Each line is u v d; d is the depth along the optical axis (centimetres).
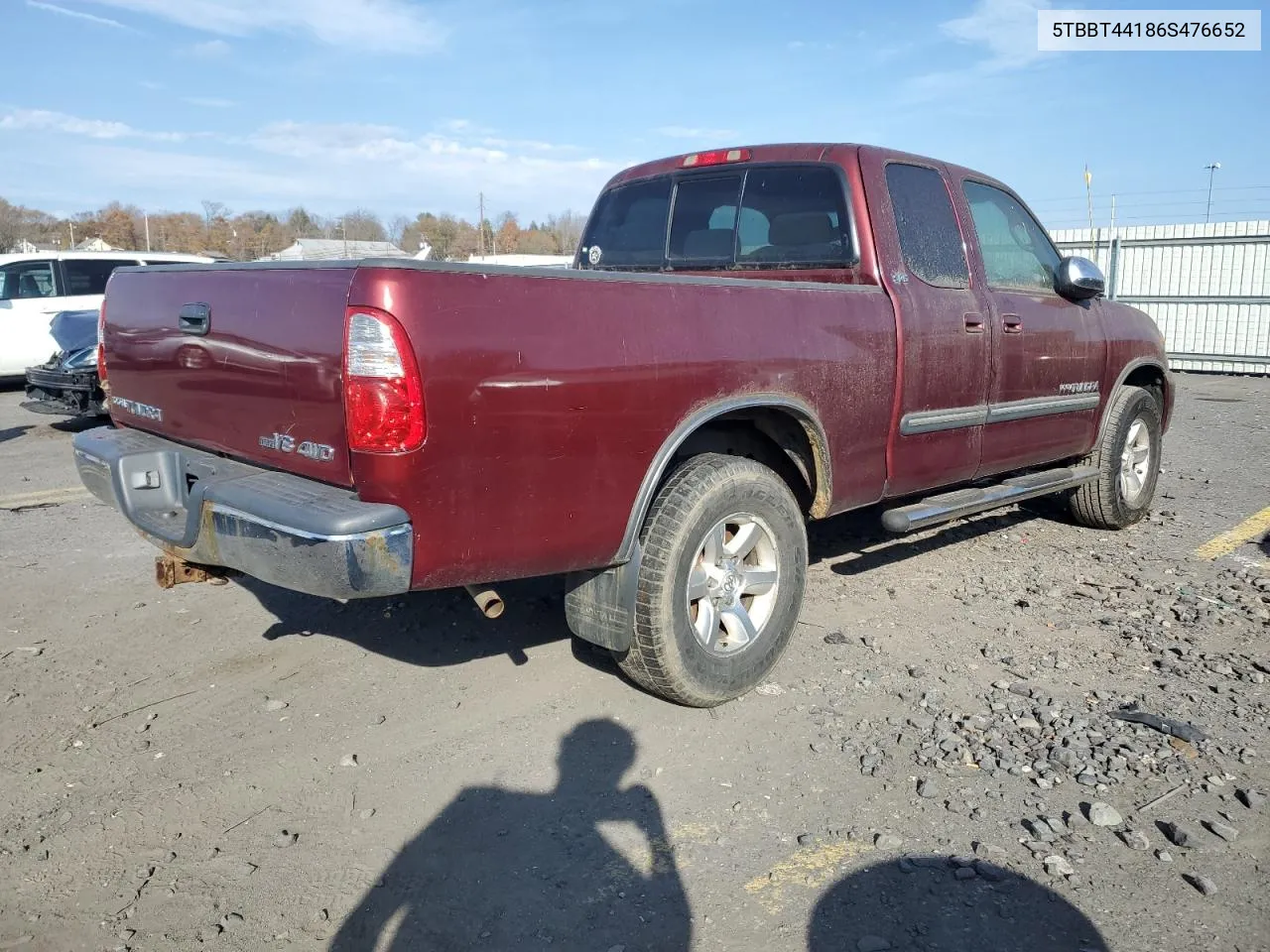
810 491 409
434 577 288
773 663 385
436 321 273
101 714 375
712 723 362
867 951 244
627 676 370
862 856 282
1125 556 564
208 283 333
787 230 453
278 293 299
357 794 318
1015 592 501
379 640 443
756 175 468
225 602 496
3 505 710
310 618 471
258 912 262
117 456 356
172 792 320
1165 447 938
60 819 305
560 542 312
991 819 298
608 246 536
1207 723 357
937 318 440
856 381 400
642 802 311
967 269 473
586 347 305
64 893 270
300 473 304
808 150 453
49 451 945
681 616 345
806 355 376
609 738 352
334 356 277
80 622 470
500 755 341
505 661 418
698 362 336
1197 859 279
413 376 269
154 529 337
